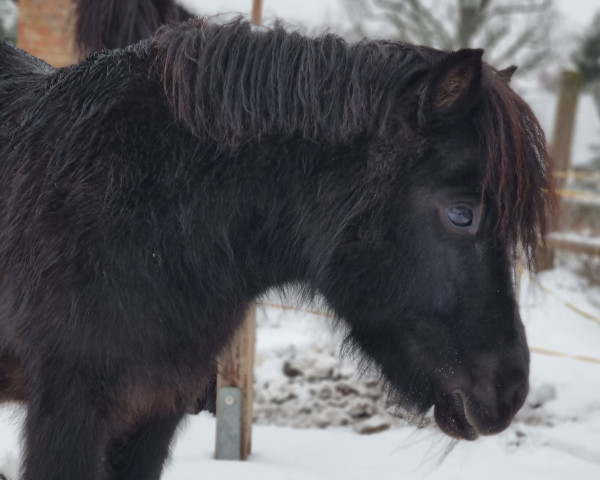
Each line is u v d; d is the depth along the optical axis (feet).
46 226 7.62
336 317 8.64
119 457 9.06
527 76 59.98
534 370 17.80
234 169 8.05
